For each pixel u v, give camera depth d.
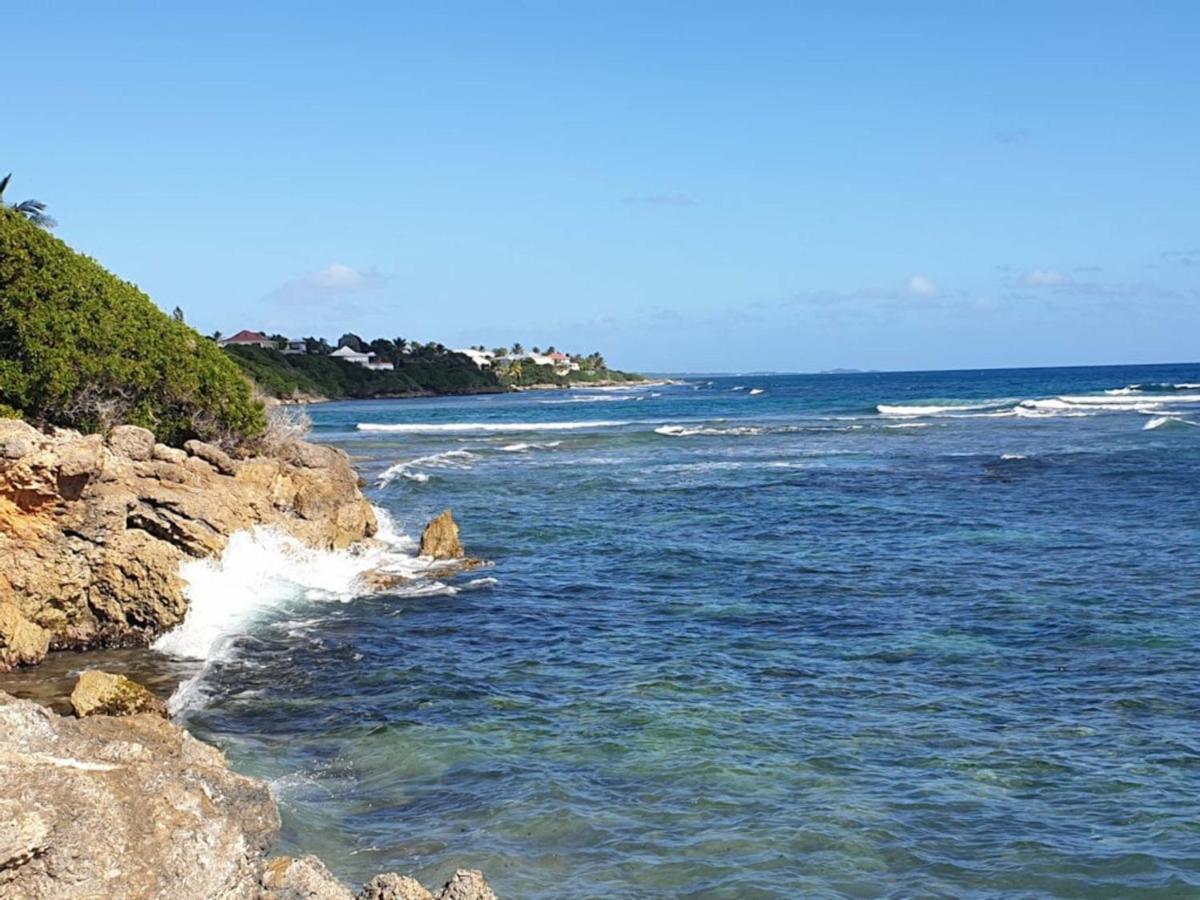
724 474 42.44
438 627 18.53
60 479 16.59
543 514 32.22
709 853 9.80
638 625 18.67
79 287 26.98
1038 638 17.20
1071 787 11.29
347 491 27.56
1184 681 14.76
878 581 21.91
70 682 14.80
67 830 6.36
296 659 16.44
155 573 17.48
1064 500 32.62
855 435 62.28
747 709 13.86
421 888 7.72
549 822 10.42
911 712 13.71
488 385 194.62
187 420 27.47
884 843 10.02
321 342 186.00
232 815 7.82
